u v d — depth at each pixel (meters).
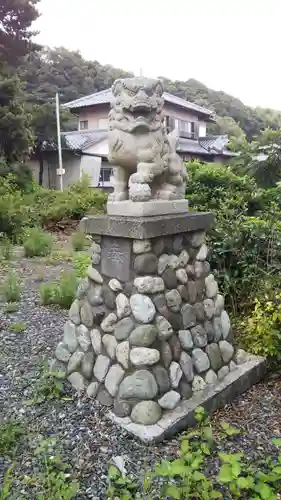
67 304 4.31
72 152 16.58
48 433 2.21
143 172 2.30
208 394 2.47
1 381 2.75
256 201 5.10
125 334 2.33
